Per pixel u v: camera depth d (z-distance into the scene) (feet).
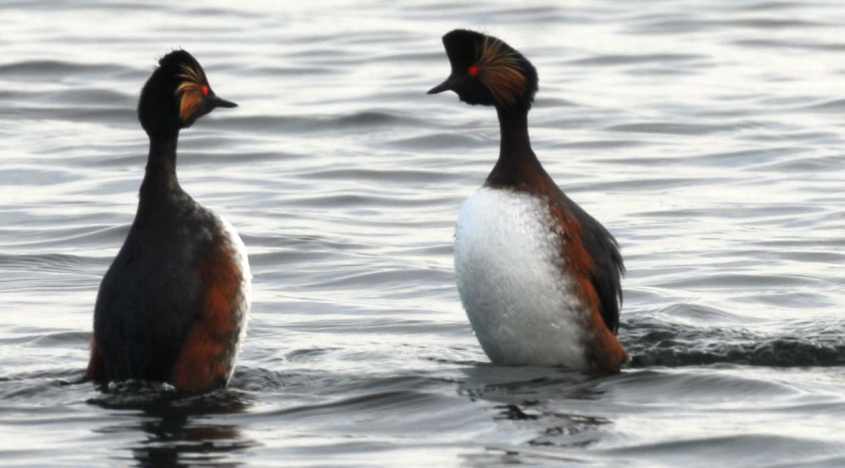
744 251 57.06
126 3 121.39
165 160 37.91
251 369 40.78
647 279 53.31
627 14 115.96
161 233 37.29
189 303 36.88
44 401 37.42
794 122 82.17
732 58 100.12
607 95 89.20
